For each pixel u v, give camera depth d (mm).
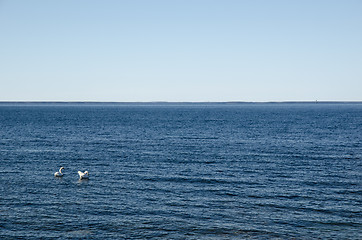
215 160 53156
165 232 26984
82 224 28219
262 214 30422
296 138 79812
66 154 58000
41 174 43781
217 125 118188
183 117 176125
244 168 47656
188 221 28938
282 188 37938
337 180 41250
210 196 35156
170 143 71875
